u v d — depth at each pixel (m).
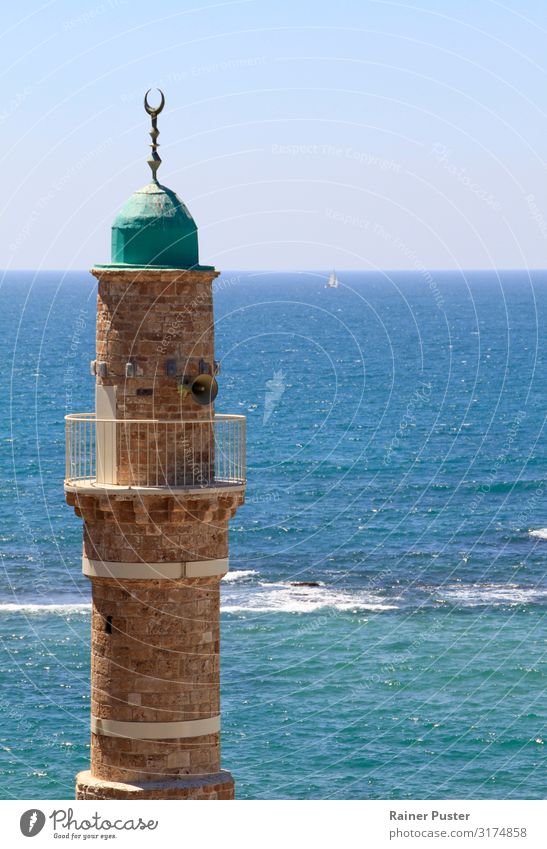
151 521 42.47
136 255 42.50
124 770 43.34
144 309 42.41
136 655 43.09
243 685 103.12
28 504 175.12
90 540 43.25
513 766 89.94
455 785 87.12
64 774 87.06
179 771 43.34
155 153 43.19
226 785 43.78
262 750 91.12
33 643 111.94
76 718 95.44
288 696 100.56
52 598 126.31
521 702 100.62
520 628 117.94
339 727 95.19
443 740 93.50
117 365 42.66
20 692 100.06
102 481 42.97
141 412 42.66
